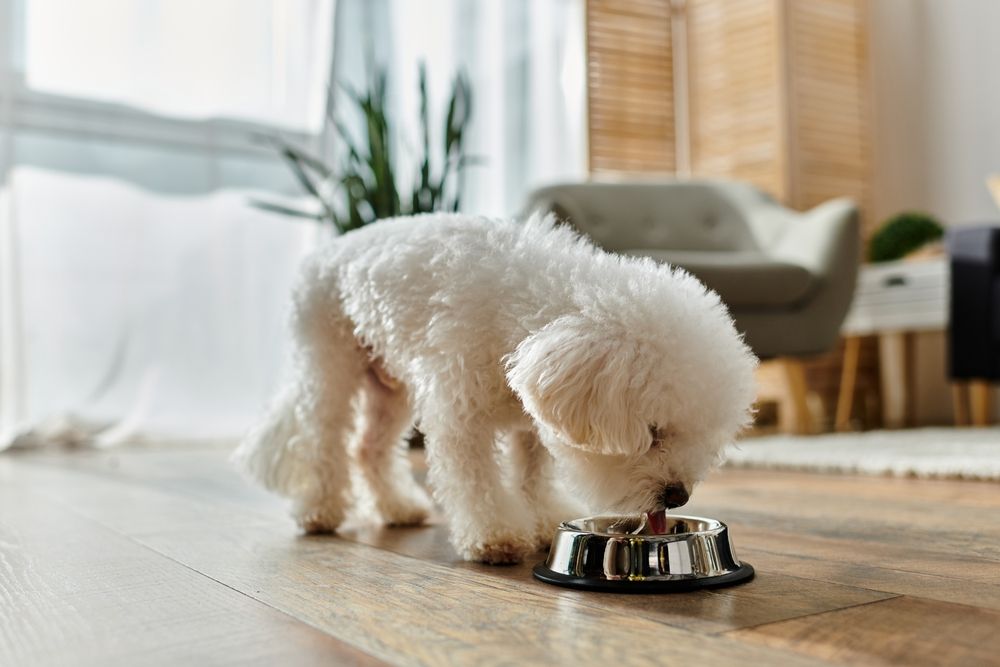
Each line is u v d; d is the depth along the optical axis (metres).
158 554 1.36
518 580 1.15
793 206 4.34
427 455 1.31
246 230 3.92
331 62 4.07
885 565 1.20
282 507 1.90
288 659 0.81
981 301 3.34
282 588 1.11
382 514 1.64
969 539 1.38
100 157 3.65
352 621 0.94
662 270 1.19
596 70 4.54
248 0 3.90
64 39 3.58
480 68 4.42
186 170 3.81
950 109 4.43
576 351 1.01
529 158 4.58
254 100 3.92
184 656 0.83
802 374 3.48
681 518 1.26
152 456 3.18
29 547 1.42
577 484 1.16
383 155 3.36
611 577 1.08
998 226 3.33
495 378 1.23
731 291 3.07
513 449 1.44
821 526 1.53
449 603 1.02
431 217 1.42
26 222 3.53
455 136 3.46
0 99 3.40
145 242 3.72
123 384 3.67
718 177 4.64
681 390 1.03
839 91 4.56
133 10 3.69
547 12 4.59
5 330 3.37
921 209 4.55
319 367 1.53
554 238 1.30
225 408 3.84
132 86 3.68
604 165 4.55
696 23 4.75
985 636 0.85
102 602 1.05
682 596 1.03
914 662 0.78
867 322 3.90
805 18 4.44
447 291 1.24
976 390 3.64
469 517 1.26
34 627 0.94
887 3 4.71
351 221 3.35
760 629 0.89
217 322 3.84
